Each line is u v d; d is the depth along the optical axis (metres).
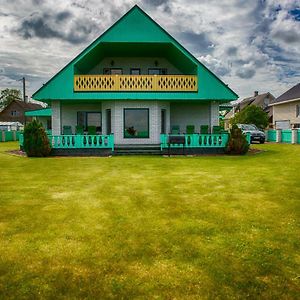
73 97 20.33
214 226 5.79
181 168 12.88
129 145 20.36
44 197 7.92
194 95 20.50
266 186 9.13
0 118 72.81
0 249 4.84
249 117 42.00
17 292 3.72
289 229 5.63
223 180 10.12
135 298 3.61
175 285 3.86
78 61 20.00
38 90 20.25
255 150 21.19
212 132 22.22
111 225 5.85
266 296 3.66
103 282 3.93
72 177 10.80
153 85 20.47
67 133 21.91
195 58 20.20
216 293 3.71
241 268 4.27
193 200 7.59
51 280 3.98
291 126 39.69
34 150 18.00
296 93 38.66
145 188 8.94
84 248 4.87
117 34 19.59
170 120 23.30
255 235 5.36
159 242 5.09
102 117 21.56
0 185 9.43
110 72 22.98
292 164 13.97
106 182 9.84
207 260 4.48
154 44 20.11
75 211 6.72
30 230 5.61
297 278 4.03
